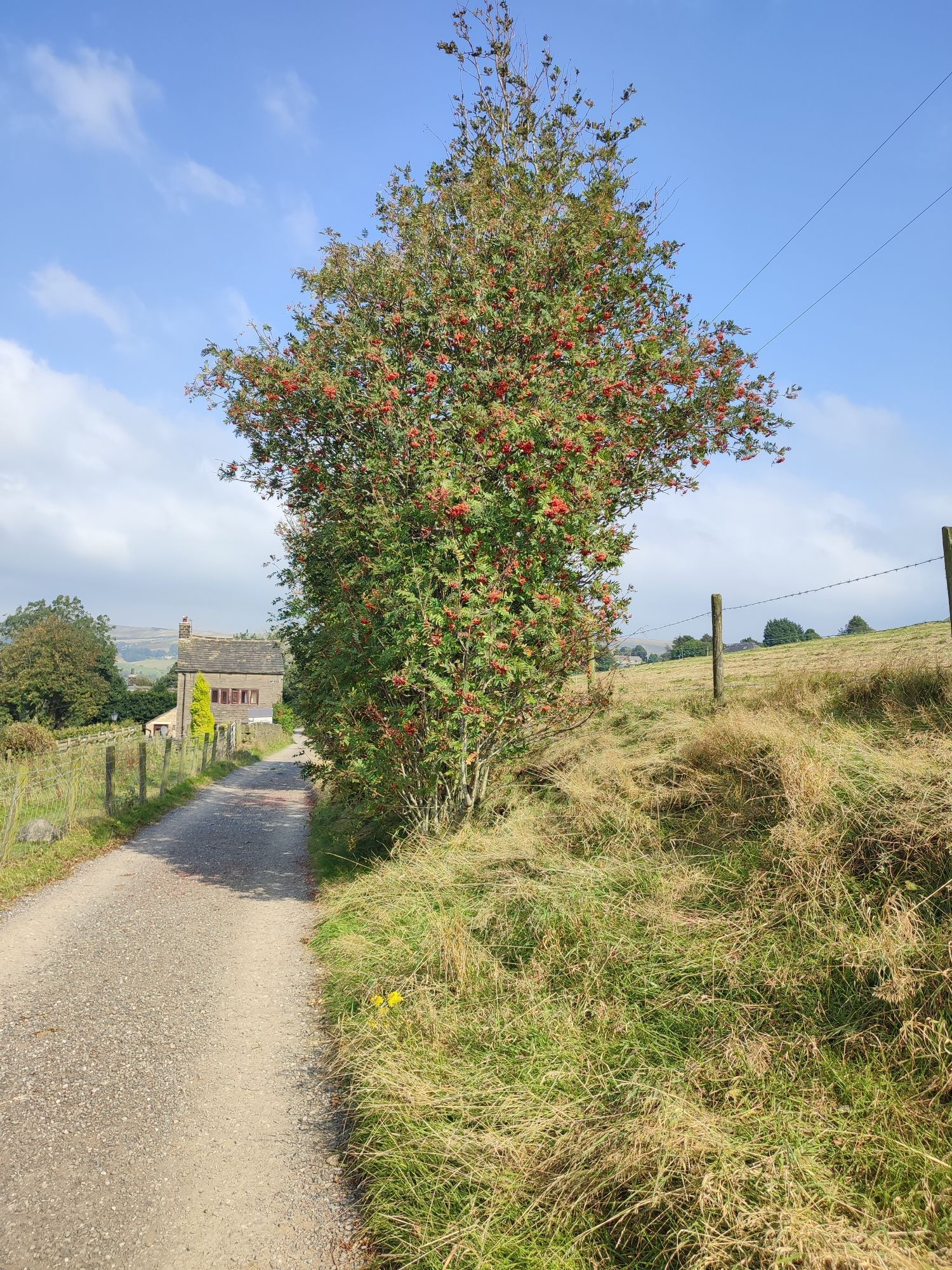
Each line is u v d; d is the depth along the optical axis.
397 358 8.15
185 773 20.86
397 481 7.59
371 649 7.68
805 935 4.08
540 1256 2.81
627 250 8.65
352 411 7.97
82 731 41.91
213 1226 3.16
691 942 4.41
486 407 7.45
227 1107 4.13
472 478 7.09
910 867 4.21
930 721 6.11
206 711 44.22
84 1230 3.12
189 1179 3.48
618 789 7.09
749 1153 2.95
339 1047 4.72
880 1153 2.89
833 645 16.33
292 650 10.27
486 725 7.34
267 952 6.68
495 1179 3.18
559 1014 4.22
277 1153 3.70
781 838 4.81
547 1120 3.45
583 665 7.73
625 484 8.73
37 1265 2.92
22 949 6.75
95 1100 4.18
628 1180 2.97
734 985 3.94
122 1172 3.53
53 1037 4.96
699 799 6.29
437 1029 4.39
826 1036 3.49
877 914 4.01
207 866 10.39
